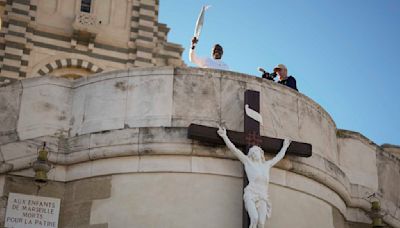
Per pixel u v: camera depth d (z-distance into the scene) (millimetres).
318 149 18422
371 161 20312
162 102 17312
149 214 16406
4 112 17531
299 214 17375
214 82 17625
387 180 20453
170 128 16922
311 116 18594
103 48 31719
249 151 16641
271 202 17000
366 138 20438
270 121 17703
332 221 18312
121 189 16703
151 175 16766
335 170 18547
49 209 16781
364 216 19609
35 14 31156
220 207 16578
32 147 17172
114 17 32375
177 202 16531
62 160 17188
